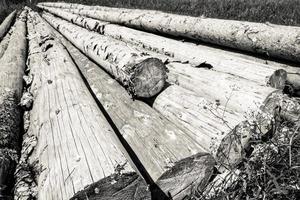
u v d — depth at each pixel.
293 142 2.40
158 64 2.97
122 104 3.14
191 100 2.77
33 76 4.21
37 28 9.03
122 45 3.75
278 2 8.20
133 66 2.88
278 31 3.77
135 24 6.94
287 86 3.58
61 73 3.86
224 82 2.97
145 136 2.50
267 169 2.16
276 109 2.71
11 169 2.46
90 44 4.78
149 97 3.09
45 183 1.98
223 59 3.88
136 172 1.74
